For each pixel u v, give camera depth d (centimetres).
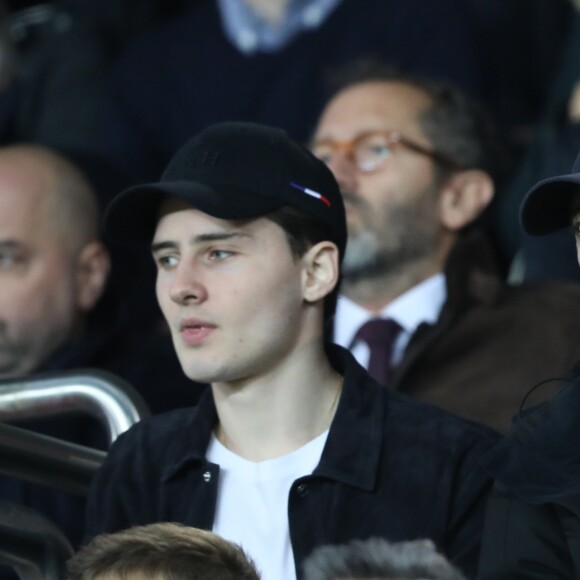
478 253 1827
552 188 1200
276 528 1229
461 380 1739
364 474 1225
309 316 1267
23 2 2814
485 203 1864
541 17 2470
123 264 1891
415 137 1856
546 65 2455
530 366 1739
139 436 1312
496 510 1170
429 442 1242
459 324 1767
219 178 1249
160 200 1277
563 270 1994
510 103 2397
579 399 1172
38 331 1823
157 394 1786
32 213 1828
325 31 2333
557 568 1146
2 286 1816
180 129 2386
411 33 2311
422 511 1218
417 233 1827
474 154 1866
